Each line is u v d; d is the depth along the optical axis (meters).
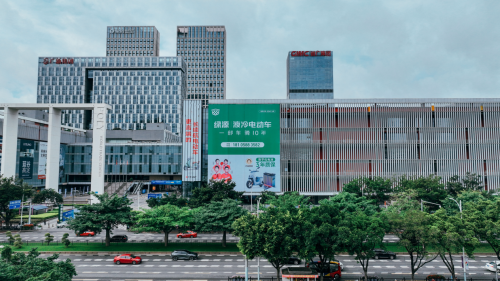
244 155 85.50
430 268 43.22
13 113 89.44
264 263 45.22
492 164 83.44
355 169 85.25
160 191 136.75
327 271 38.69
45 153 123.38
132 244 54.22
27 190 72.00
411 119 85.75
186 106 91.88
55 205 82.62
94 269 42.19
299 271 34.66
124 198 53.69
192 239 59.31
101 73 199.88
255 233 33.38
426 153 84.69
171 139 168.12
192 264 44.66
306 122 86.75
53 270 22.83
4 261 23.19
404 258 48.16
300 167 85.94
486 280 37.69
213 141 85.75
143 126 197.38
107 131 146.88
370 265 44.56
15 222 73.38
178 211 51.38
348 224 33.44
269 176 85.00
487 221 33.91
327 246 32.41
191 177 90.25
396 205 52.06
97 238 59.72
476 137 84.44
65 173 137.50
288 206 39.53
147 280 38.03
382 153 85.19
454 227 33.06
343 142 85.81
